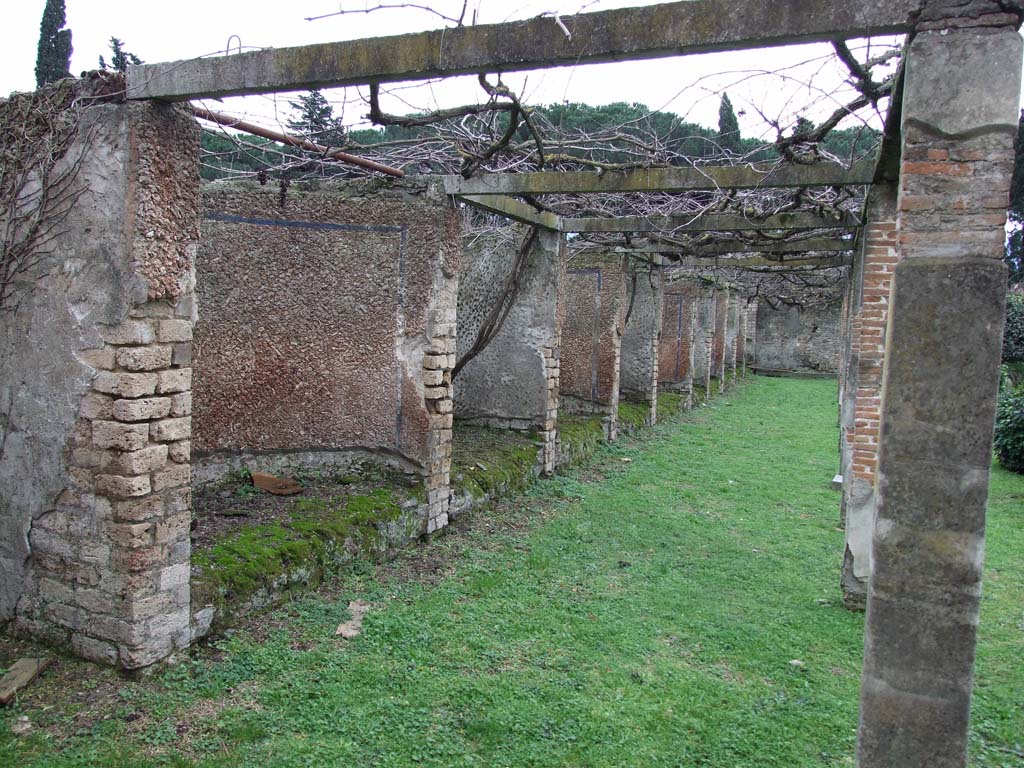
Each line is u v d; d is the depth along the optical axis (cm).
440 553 633
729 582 610
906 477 271
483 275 974
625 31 306
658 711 398
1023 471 1108
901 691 276
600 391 1205
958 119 264
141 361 379
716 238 959
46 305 395
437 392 662
